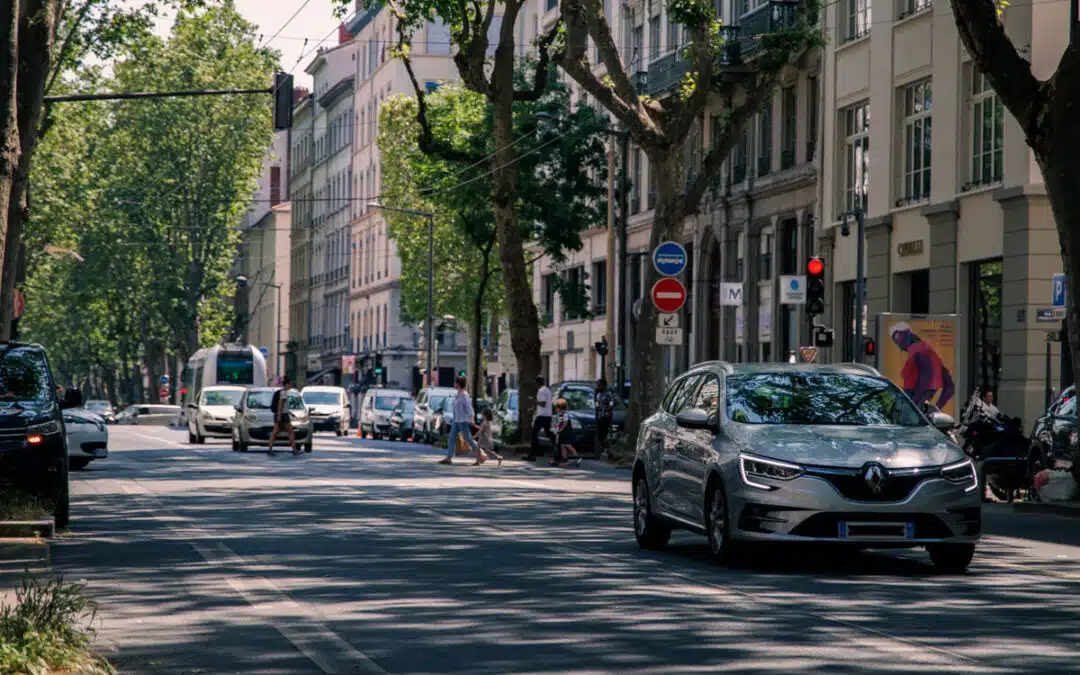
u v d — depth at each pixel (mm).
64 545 18250
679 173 40438
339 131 127688
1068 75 23141
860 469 15305
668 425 18172
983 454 28656
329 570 15688
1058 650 10812
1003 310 37500
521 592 13938
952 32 40438
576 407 48031
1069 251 23703
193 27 99062
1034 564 17078
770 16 51250
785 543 15344
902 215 43188
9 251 30203
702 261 61375
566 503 25906
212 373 72750
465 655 10492
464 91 72188
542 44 47969
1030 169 36531
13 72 18797
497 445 49562
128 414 105188
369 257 116500
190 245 103438
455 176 60625
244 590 14047
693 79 40469
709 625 11891
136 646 10891
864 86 45938
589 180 60250
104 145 99562
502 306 80062
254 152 101438
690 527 16984
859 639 11219
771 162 54625
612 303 54781
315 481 31938
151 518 22375
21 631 9406
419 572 15523
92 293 104125
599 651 10633
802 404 16750
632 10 69188
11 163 18812
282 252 152125
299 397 49688
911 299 43625
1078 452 25297
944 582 15133
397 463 41500
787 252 54000
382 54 111875
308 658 10383
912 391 33469
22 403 20219
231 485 30406
